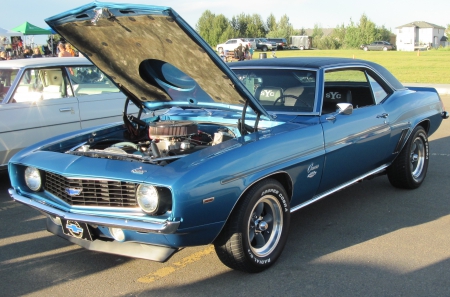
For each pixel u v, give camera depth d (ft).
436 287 10.46
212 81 11.58
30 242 13.44
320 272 11.25
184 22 9.66
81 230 10.57
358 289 10.40
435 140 26.94
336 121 13.41
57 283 10.93
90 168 10.22
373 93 15.72
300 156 11.89
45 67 20.12
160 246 10.16
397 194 17.30
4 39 73.31
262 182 10.92
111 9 9.80
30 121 19.10
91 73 21.83
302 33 345.10
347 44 270.26
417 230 13.83
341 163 13.58
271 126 12.79
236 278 11.03
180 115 14.62
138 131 14.51
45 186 11.47
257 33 299.58
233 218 10.40
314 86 13.69
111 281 10.99
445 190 17.65
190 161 10.01
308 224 14.44
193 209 9.43
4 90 19.93
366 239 13.21
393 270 11.31
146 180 9.42
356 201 16.58
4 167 18.74
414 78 64.44
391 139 15.76
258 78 14.65
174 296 10.25
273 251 11.48
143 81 13.07
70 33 11.44
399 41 328.49
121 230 9.96
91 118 21.26
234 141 11.19
